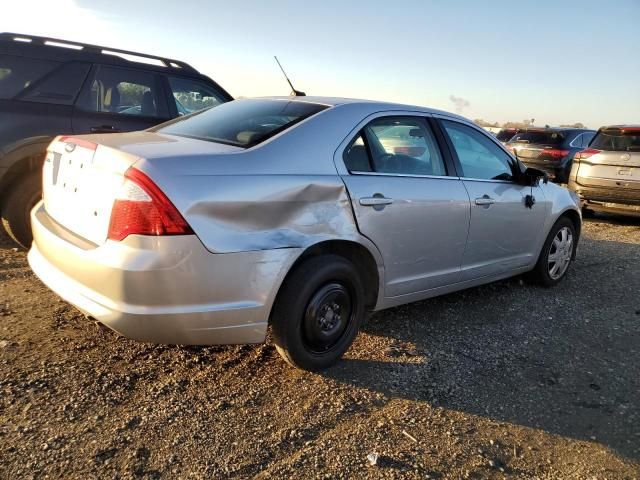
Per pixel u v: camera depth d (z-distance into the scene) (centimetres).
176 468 247
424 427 294
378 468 258
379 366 355
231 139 326
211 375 328
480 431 295
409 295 391
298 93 438
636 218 1074
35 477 233
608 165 935
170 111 585
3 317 378
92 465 244
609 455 283
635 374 373
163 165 269
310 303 320
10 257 505
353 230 333
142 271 260
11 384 297
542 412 318
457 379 347
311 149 326
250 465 253
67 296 288
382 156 367
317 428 285
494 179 455
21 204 500
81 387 301
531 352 395
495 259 460
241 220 284
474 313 461
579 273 609
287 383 326
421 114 409
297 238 305
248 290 287
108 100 544
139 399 297
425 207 377
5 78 492
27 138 490
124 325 267
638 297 538
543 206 501
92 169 290
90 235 286
